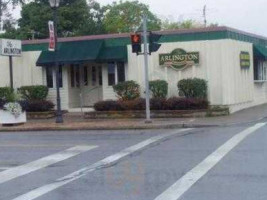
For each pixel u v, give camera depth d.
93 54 27.88
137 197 9.34
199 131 19.89
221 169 11.55
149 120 22.91
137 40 22.75
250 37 31.48
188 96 26.66
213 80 26.81
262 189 9.57
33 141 18.08
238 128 20.41
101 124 23.06
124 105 26.31
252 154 13.38
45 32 52.94
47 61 29.00
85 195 9.63
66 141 17.73
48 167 12.71
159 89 26.81
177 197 9.22
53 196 9.67
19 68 30.50
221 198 9.05
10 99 24.44
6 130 22.91
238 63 28.83
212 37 26.73
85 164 12.91
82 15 54.53
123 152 14.59
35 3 53.69
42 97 29.19
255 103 32.78
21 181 11.16
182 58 27.17
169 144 15.97
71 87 30.17
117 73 28.67
